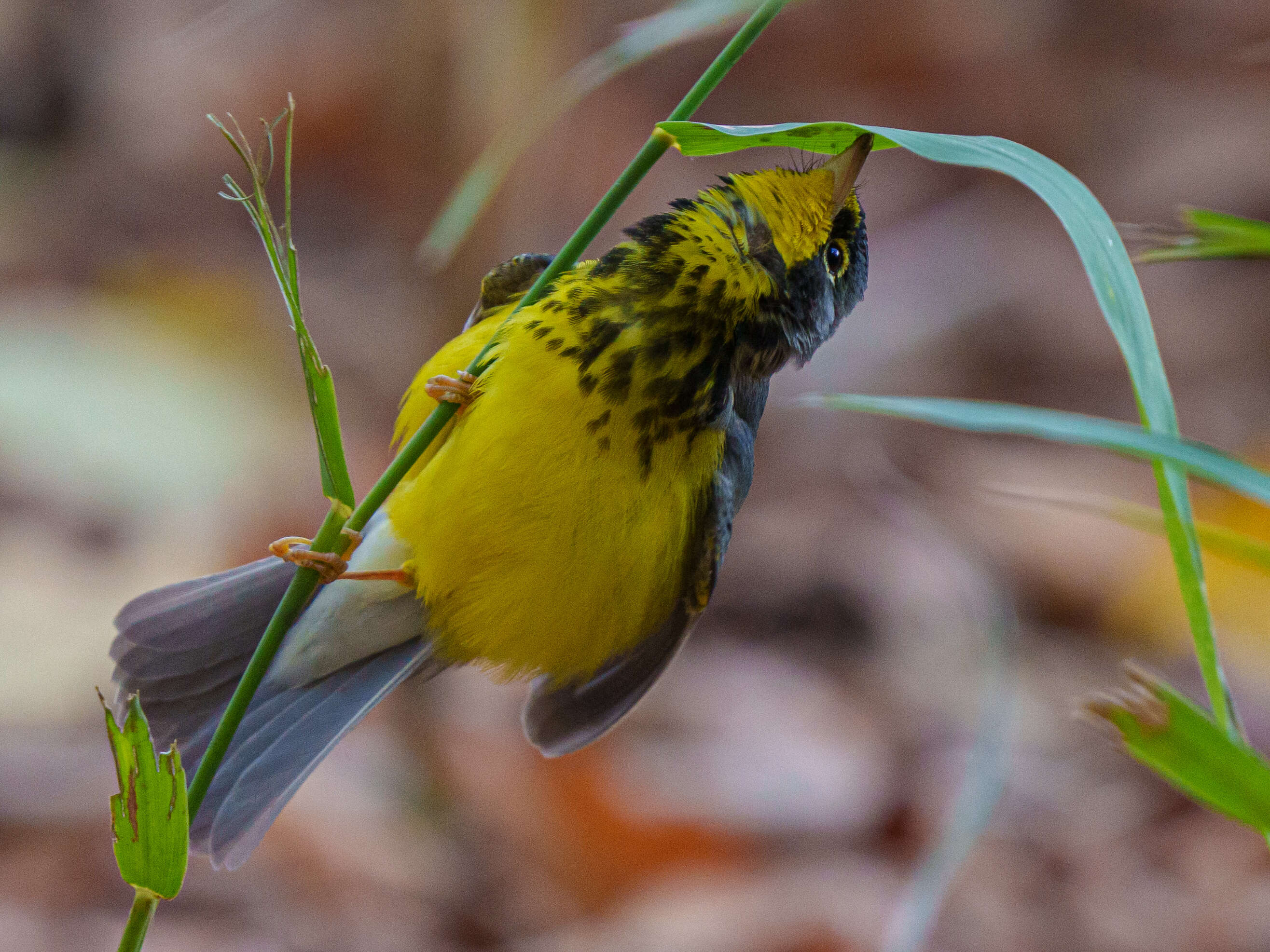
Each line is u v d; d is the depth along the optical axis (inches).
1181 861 421.1
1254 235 136.9
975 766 211.2
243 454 567.2
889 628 533.6
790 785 447.2
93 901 379.9
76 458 539.5
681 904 390.9
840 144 137.4
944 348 710.5
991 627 229.0
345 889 391.2
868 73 884.6
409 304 625.0
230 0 346.0
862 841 431.8
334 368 654.5
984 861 409.7
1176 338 725.9
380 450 589.6
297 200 783.7
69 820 394.9
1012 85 876.6
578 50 470.9
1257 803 110.8
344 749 436.5
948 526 357.4
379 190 755.4
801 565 575.2
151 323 642.2
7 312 629.0
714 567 224.8
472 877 401.4
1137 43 912.9
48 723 433.4
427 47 489.1
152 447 552.1
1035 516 581.0
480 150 463.8
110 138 836.6
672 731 483.2
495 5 451.5
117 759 128.6
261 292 708.0
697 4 171.9
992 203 820.0
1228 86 863.1
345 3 776.9
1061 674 521.3
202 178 805.2
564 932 393.4
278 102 786.2
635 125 801.6
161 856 131.8
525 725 252.1
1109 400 689.6
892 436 662.5
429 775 412.2
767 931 377.7
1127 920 392.8
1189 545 123.8
